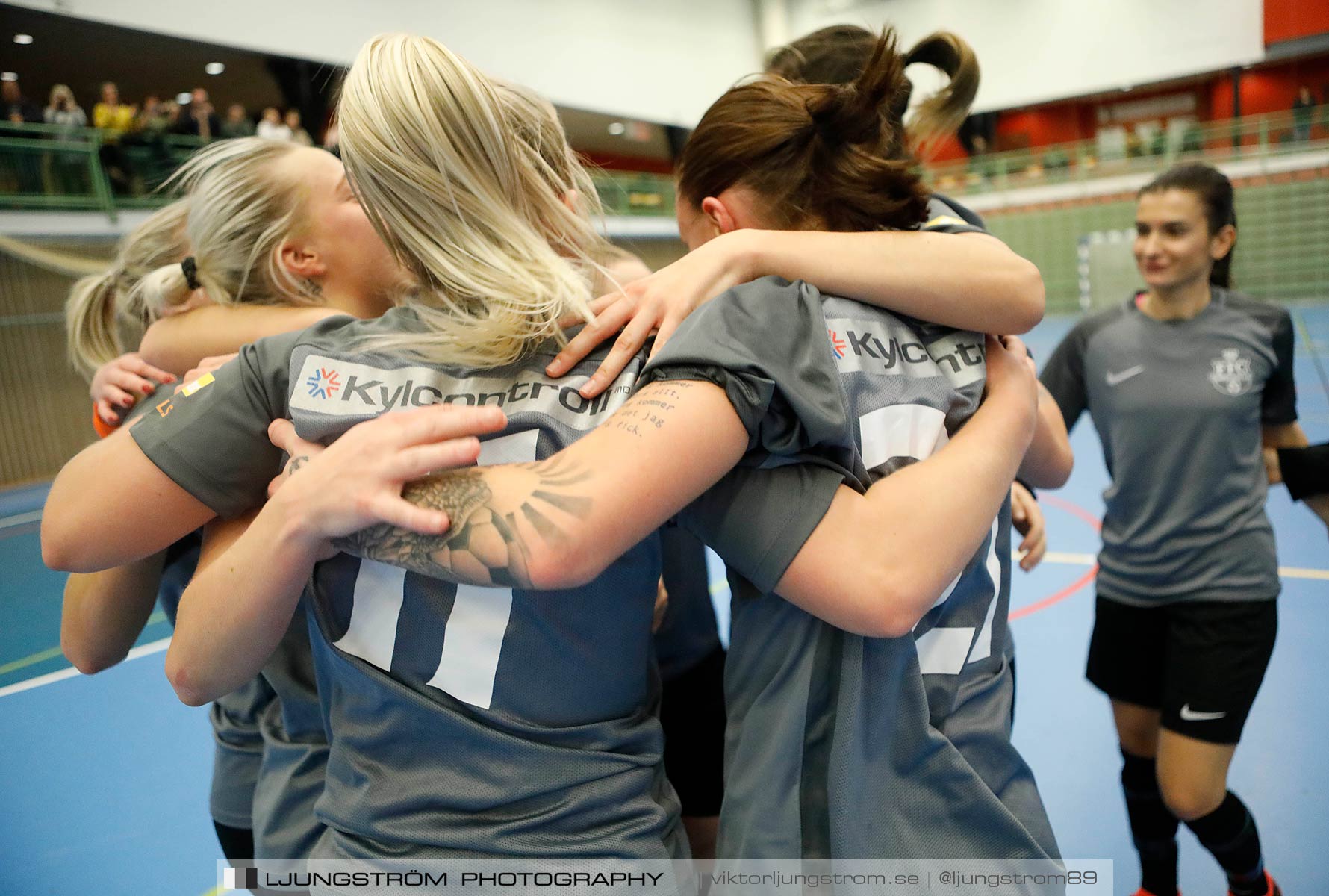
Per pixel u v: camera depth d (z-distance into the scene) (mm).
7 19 10633
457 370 871
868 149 1104
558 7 17000
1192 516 2131
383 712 878
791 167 1062
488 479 776
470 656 849
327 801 930
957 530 846
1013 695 1146
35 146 9211
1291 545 4918
